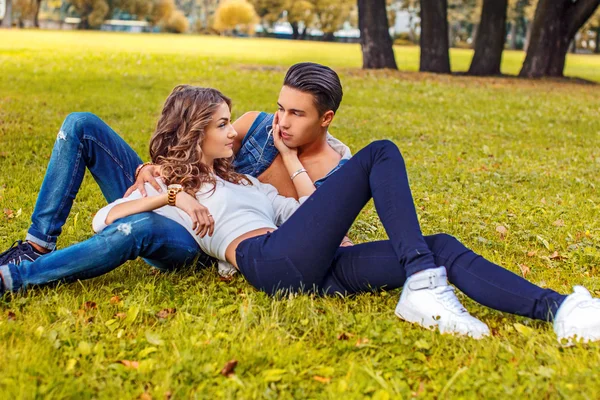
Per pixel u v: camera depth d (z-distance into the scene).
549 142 9.53
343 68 21.11
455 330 2.70
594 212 5.29
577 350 2.59
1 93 11.44
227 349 2.55
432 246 2.92
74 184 3.35
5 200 4.87
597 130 10.87
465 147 8.68
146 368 2.39
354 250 3.06
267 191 3.44
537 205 5.36
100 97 11.63
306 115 3.28
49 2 73.62
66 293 3.04
